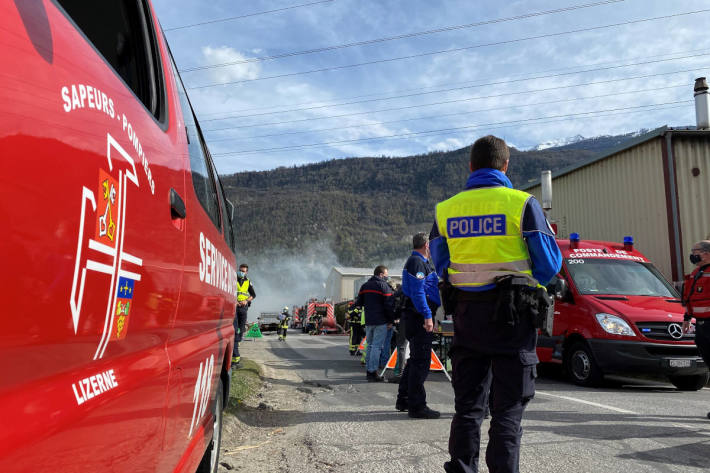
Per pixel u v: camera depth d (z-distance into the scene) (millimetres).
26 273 794
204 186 2514
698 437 4242
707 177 11984
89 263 1008
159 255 1492
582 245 8789
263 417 5234
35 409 822
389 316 7863
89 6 1392
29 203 809
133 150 1315
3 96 773
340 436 4387
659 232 12117
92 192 1027
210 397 2490
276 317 39438
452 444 2701
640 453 3795
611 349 6980
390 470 3477
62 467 902
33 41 892
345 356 12453
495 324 2627
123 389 1184
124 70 1524
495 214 2742
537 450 3863
